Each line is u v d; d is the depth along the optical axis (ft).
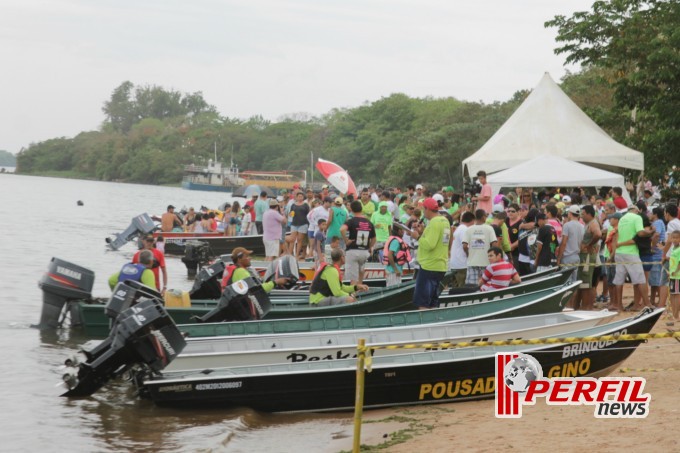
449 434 30.09
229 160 634.02
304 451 30.32
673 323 47.98
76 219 195.11
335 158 440.86
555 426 29.43
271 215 79.36
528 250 56.18
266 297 45.16
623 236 53.06
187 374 36.58
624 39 99.19
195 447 31.14
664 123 91.35
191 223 119.75
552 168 71.51
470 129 266.36
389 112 439.63
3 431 33.24
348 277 61.31
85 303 51.85
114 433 33.06
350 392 36.11
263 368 36.83
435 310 43.68
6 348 48.14
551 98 84.89
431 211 45.03
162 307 35.91
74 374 37.83
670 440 25.77
